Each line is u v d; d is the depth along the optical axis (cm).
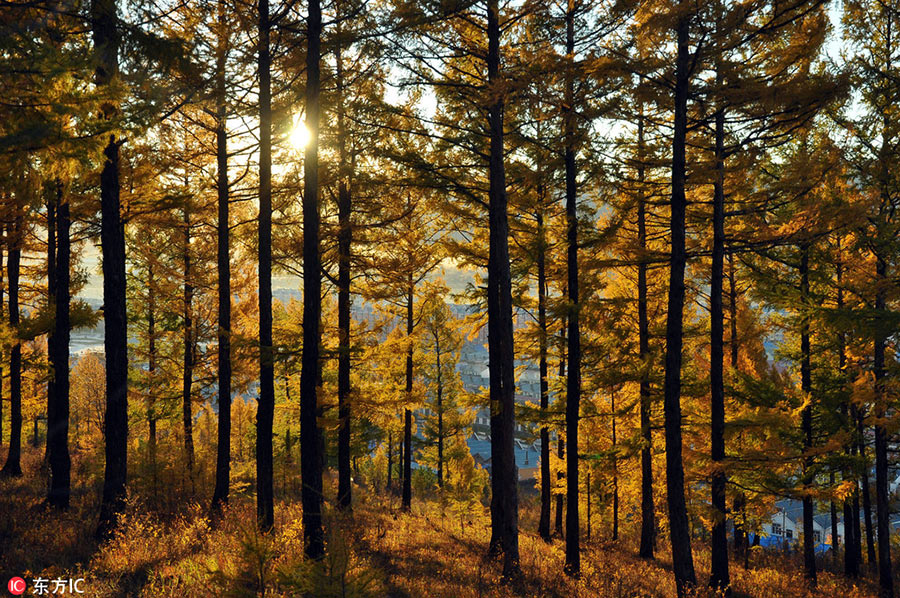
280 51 1049
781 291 1408
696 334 1459
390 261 1393
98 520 1005
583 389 1467
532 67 915
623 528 2517
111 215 931
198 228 1585
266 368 1040
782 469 1252
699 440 1313
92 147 610
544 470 1714
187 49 784
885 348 1345
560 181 1241
